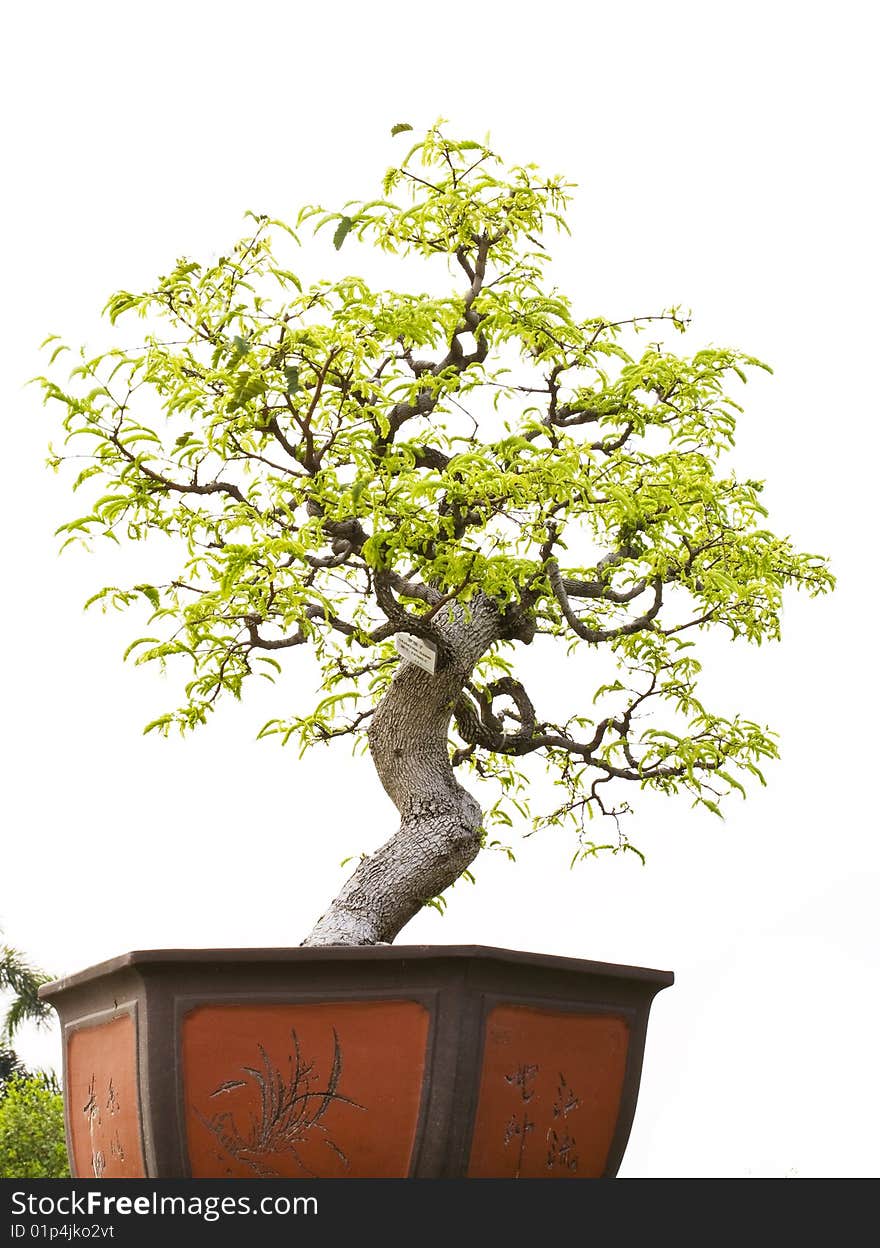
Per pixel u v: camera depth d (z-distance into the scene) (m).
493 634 2.86
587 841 3.41
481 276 2.82
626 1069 2.46
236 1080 2.20
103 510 2.43
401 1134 2.17
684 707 3.28
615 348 2.77
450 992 2.19
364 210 2.69
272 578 2.31
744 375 2.88
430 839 2.75
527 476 2.33
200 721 2.93
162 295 2.43
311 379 2.37
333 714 3.25
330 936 2.60
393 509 2.35
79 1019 2.54
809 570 3.22
